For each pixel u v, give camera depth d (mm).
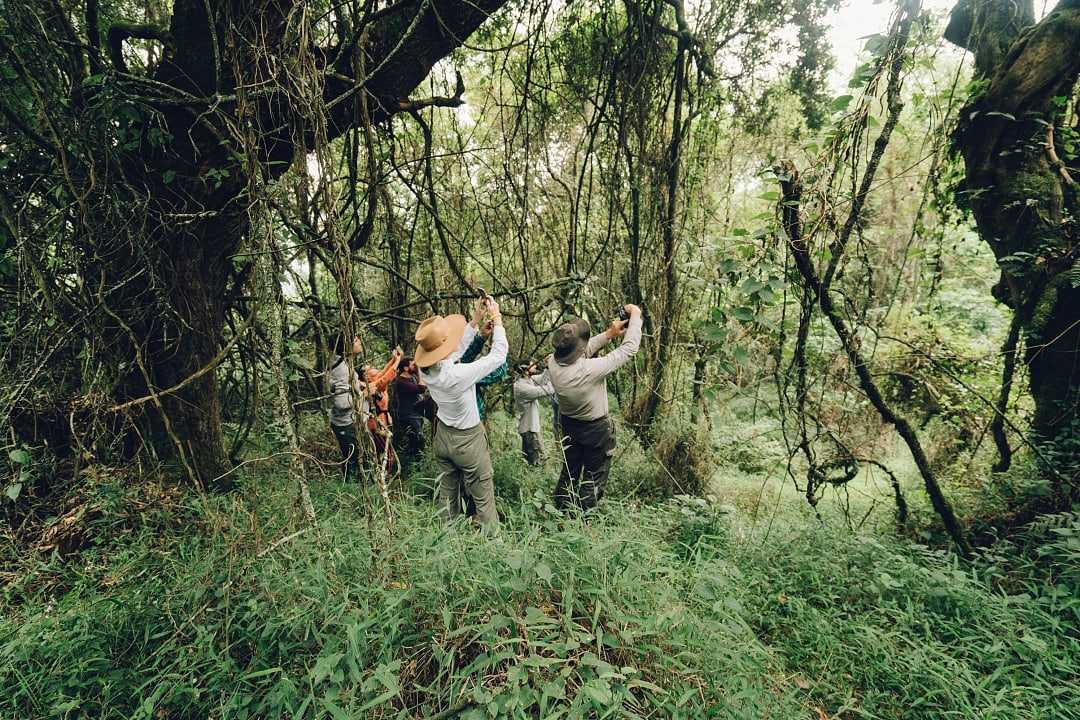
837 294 3615
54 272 2824
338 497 3098
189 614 2092
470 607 1869
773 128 4832
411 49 3133
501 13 4211
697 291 4461
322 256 2844
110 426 3078
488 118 5410
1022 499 3500
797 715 1854
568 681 1670
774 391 5570
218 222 3232
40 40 2637
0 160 2686
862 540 3086
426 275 5418
